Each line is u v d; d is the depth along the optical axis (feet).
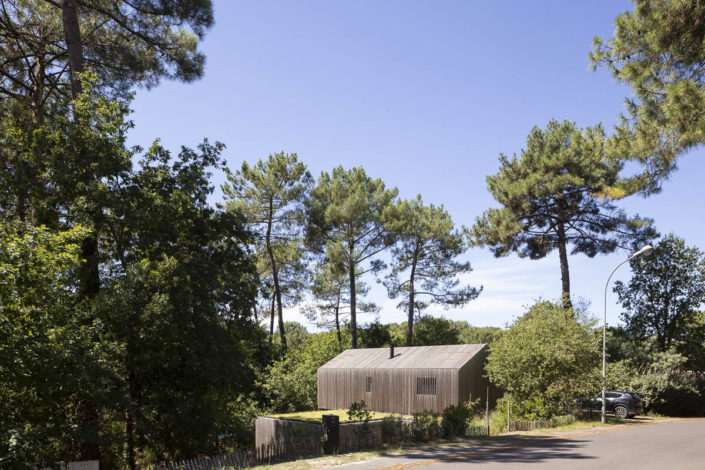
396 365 106.73
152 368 53.01
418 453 46.03
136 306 50.21
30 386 38.29
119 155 55.88
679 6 40.47
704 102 39.70
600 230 120.88
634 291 133.18
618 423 78.33
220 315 59.88
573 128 123.03
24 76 76.07
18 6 73.56
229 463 42.01
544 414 75.56
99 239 57.47
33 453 36.14
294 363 146.92
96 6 66.80
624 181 51.60
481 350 99.30
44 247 39.86
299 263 169.17
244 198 148.77
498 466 38.96
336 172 162.81
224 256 61.77
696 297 125.18
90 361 41.47
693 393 110.83
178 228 59.21
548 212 122.11
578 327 82.43
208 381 54.90
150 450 59.00
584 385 79.00
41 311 40.16
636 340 130.52
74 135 53.93
